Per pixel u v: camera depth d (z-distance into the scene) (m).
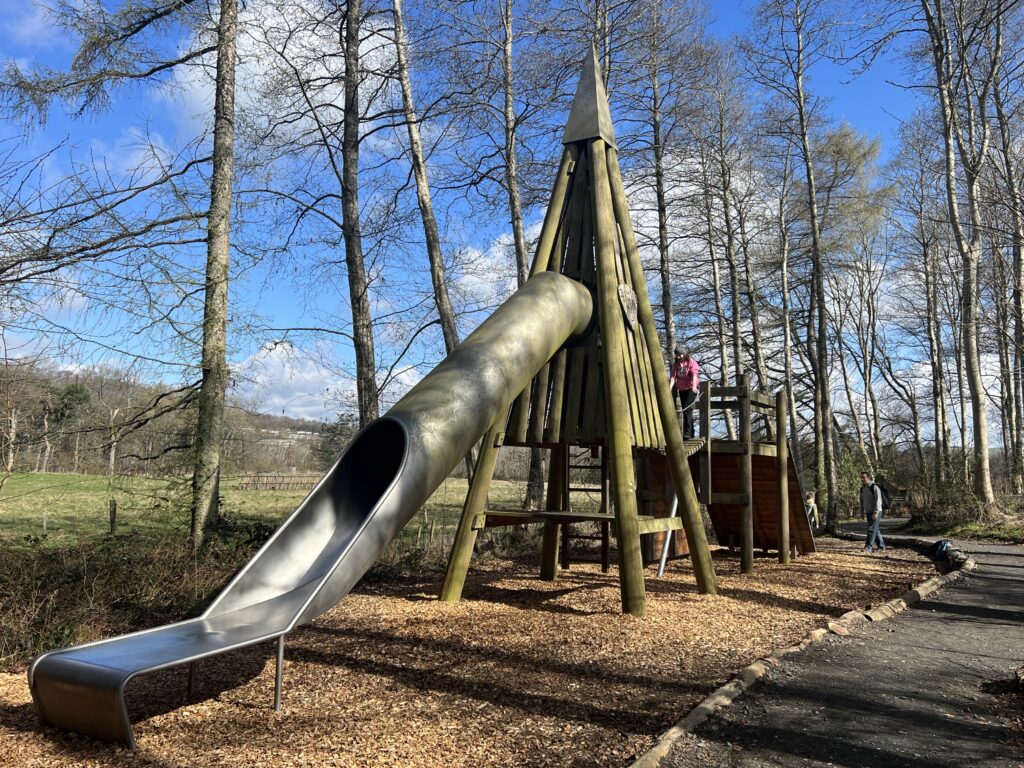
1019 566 13.70
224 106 13.75
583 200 9.88
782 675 6.05
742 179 27.84
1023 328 20.70
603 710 5.00
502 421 9.16
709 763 4.25
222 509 21.64
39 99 12.18
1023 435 29.00
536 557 13.84
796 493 14.32
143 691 5.46
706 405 12.10
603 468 11.73
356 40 15.65
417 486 6.03
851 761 4.34
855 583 11.30
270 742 4.39
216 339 13.26
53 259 9.64
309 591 5.11
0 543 11.33
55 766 4.03
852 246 31.59
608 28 17.64
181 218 12.51
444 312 15.95
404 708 5.00
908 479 37.47
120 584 9.61
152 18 13.73
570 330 8.91
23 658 6.81
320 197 16.00
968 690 5.82
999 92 18.94
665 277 22.55
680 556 14.63
